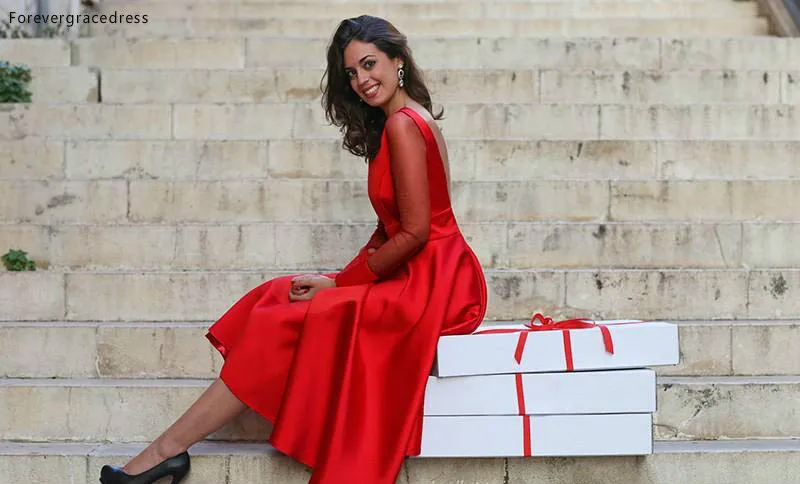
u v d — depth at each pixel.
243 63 5.47
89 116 4.59
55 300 3.54
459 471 2.78
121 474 2.61
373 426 2.53
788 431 3.05
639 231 3.78
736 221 3.98
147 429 3.05
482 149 4.25
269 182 4.04
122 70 4.95
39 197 4.03
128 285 3.54
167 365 3.26
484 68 5.10
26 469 2.86
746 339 3.27
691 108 4.60
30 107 4.58
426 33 6.45
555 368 2.67
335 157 4.29
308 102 4.68
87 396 3.05
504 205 4.00
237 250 3.82
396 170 2.65
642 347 2.67
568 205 4.02
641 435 2.69
